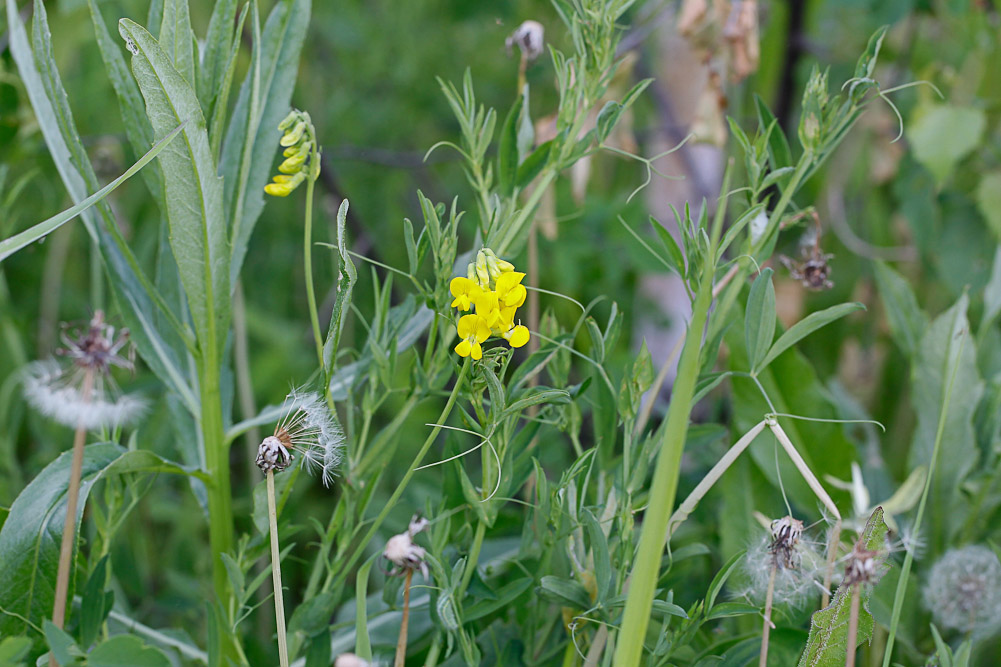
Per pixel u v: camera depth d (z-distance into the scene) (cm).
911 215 184
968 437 122
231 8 112
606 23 112
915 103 198
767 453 122
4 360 144
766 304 110
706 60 139
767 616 108
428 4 247
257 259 218
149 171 113
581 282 193
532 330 124
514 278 107
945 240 178
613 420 115
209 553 138
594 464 118
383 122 239
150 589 147
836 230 194
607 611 110
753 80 214
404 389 114
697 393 111
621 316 113
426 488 132
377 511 130
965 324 123
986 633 116
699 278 109
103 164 167
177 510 151
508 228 112
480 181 114
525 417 114
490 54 243
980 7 183
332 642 118
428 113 244
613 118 112
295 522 146
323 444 108
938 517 123
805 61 217
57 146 116
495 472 111
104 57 112
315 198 210
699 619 112
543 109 240
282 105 117
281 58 117
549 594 111
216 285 112
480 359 108
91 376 108
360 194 231
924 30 215
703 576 126
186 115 108
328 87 250
